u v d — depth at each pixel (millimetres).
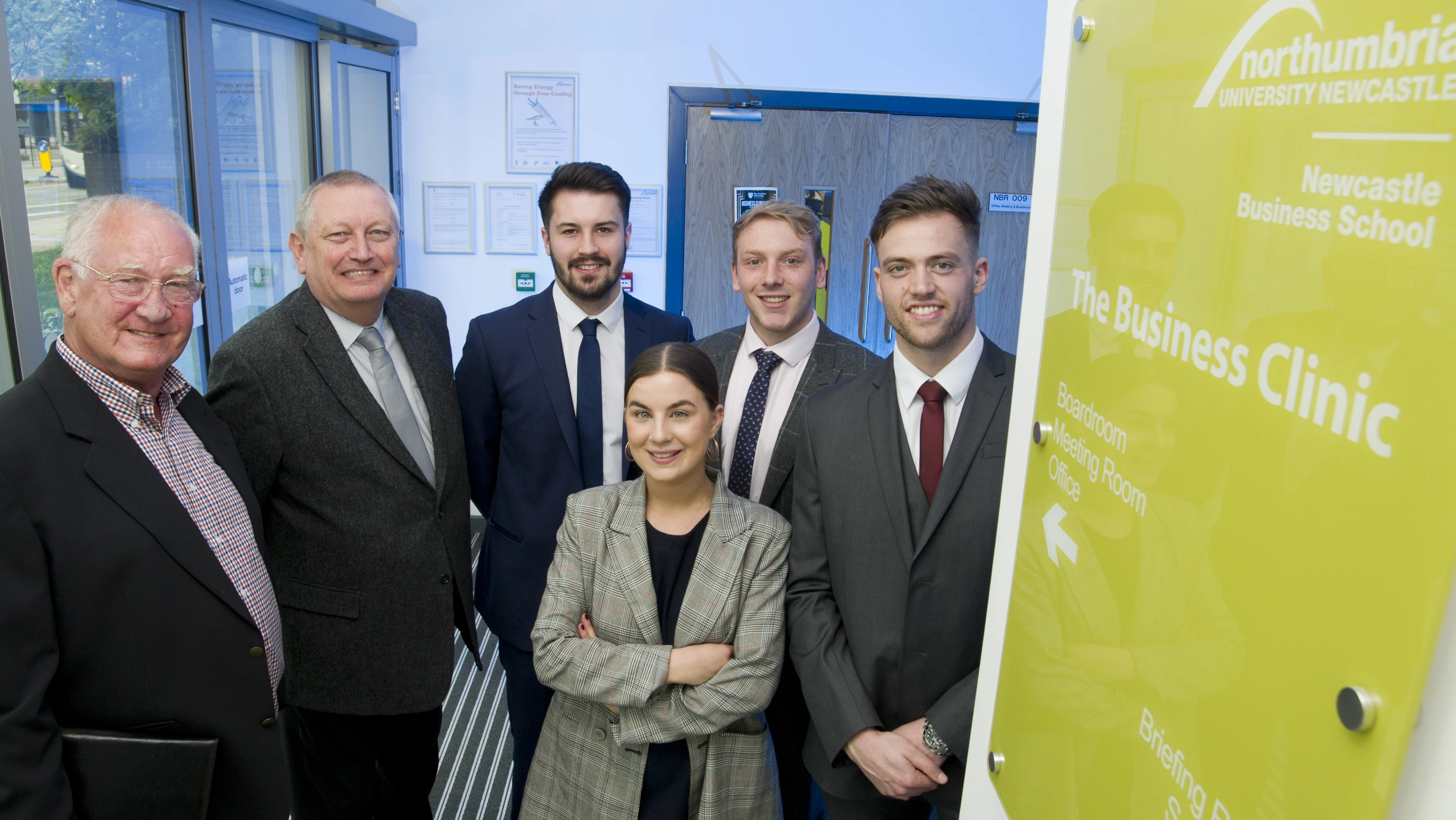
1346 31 412
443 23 4262
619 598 1663
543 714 2127
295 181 3648
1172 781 551
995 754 864
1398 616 381
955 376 1549
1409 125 375
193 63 2922
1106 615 643
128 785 1291
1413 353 373
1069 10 730
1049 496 749
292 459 1772
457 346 4547
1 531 1200
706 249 4531
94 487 1303
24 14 2236
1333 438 420
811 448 1658
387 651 1861
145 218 1337
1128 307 615
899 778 1446
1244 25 489
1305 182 440
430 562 1894
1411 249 375
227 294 3188
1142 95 600
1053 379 746
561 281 2107
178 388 1495
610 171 2084
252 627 1459
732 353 2100
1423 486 369
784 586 1684
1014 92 4473
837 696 1540
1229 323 499
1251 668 479
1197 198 533
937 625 1518
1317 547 429
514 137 4367
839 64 4391
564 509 2100
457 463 1990
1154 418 580
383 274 1799
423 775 2113
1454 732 364
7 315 1958
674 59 4348
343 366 1796
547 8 4273
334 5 3512
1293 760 444
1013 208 4578
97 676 1312
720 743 1643
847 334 4656
